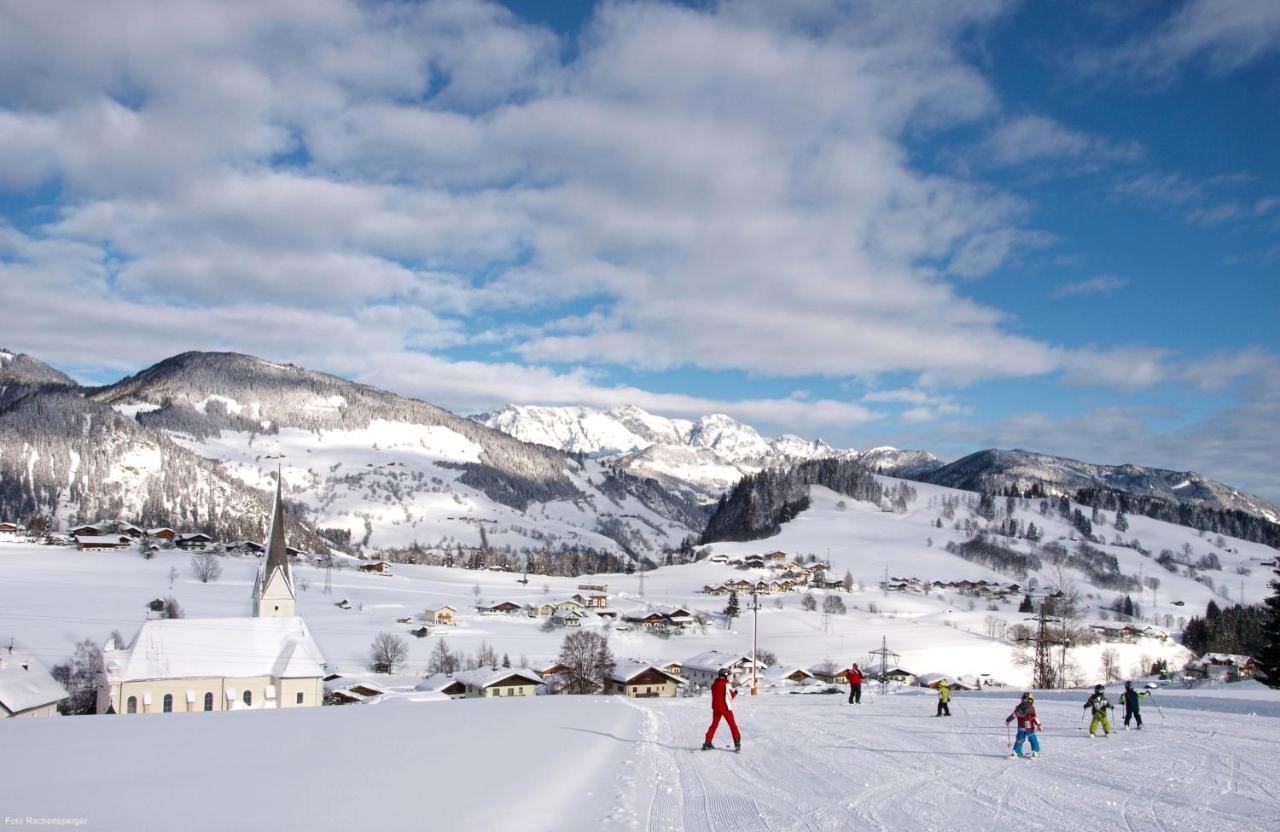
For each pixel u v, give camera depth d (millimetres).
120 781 18000
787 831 15141
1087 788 19656
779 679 114500
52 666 98625
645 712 39656
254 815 14719
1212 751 25453
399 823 14398
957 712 39656
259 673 80875
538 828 14633
